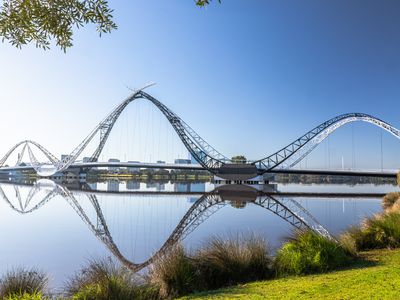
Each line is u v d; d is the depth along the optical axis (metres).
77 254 18.34
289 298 7.80
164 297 9.73
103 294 8.95
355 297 7.35
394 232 14.88
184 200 57.75
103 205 48.94
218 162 135.25
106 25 6.13
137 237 23.67
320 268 11.21
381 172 103.12
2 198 60.66
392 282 8.32
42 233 25.77
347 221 29.94
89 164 154.75
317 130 122.25
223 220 31.28
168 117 137.25
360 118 118.31
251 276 11.22
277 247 15.49
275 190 96.00
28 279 10.00
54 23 5.74
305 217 33.28
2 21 5.71
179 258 10.81
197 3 5.92
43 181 160.62
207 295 9.14
